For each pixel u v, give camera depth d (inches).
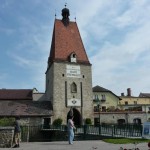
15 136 673.6
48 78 2081.7
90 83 1975.9
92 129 1114.7
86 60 2025.1
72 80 1929.1
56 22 2127.2
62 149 574.9
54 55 1963.6
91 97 1946.4
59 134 1398.9
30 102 1913.1
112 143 703.1
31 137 1390.3
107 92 2657.5
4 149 598.5
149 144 366.9
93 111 1929.1
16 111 1775.3
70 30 2127.2
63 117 1839.3
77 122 1903.3
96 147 584.1
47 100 2073.1
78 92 1921.8
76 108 1884.8
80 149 566.6
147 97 3088.1
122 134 987.3
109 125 1010.7
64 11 2165.4
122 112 1989.4
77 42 2086.6
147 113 2038.6
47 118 1802.4
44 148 604.1
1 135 685.9
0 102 1887.3
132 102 3029.0
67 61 1955.0
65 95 1884.8
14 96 2491.4
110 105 2628.0
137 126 925.8
